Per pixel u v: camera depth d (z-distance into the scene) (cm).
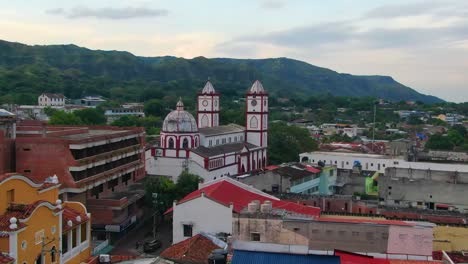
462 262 5519
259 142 16312
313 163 15000
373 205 8675
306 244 5728
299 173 11769
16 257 4709
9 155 9088
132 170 11300
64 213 6009
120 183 10938
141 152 12006
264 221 5841
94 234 9256
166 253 6253
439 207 9225
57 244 5475
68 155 9044
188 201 7438
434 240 6219
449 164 11881
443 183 9219
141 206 10631
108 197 9994
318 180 12594
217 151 13725
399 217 7269
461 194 9131
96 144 9756
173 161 12912
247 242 5709
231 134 15500
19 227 4744
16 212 4959
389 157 15225
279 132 18338
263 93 16238
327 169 12850
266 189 11019
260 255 4912
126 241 9269
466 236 6209
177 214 7488
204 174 12738
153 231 9694
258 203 6331
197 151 12975
